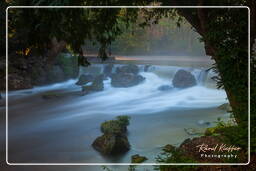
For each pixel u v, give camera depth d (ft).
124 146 24.99
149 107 43.65
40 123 35.32
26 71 53.72
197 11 14.24
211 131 18.71
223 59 14.43
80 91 52.90
